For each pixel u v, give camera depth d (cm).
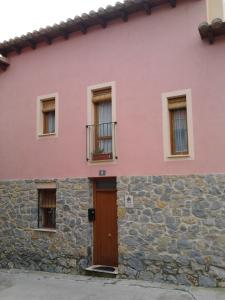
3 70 1029
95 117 866
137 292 669
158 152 754
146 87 784
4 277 834
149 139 768
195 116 720
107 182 845
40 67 957
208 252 681
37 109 948
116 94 820
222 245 670
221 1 753
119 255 773
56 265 864
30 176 941
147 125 773
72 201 859
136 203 767
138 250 753
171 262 714
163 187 740
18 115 986
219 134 694
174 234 717
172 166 735
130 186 779
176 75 750
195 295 634
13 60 1013
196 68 730
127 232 770
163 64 769
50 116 951
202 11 742
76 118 877
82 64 882
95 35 870
